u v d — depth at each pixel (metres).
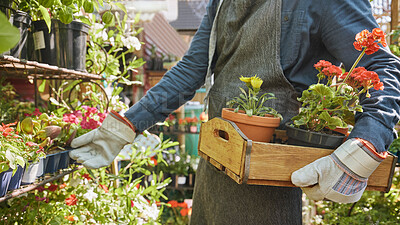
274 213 0.93
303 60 0.86
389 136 0.67
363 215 1.80
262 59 0.89
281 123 0.88
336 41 0.79
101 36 1.73
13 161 0.79
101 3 1.09
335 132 0.82
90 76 1.38
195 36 1.14
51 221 1.10
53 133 1.05
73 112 1.45
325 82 0.88
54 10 1.18
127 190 1.73
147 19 2.33
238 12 0.94
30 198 1.17
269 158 0.68
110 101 1.74
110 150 1.02
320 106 0.74
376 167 0.65
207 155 0.89
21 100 1.95
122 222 1.52
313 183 0.67
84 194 1.40
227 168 0.75
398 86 0.72
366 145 0.63
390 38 1.74
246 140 0.67
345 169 0.65
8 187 0.88
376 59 0.74
